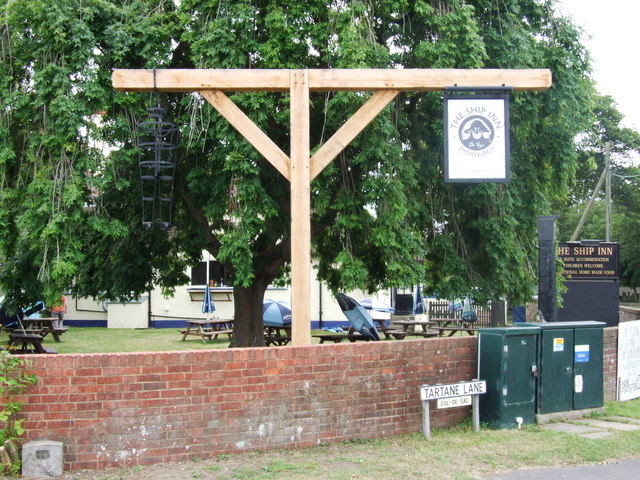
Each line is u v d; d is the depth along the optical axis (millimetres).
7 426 7023
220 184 12547
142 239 14789
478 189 13242
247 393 7809
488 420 9375
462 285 13891
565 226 50406
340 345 8398
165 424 7426
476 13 13711
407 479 6918
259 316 15336
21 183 12070
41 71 11344
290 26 11906
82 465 7141
